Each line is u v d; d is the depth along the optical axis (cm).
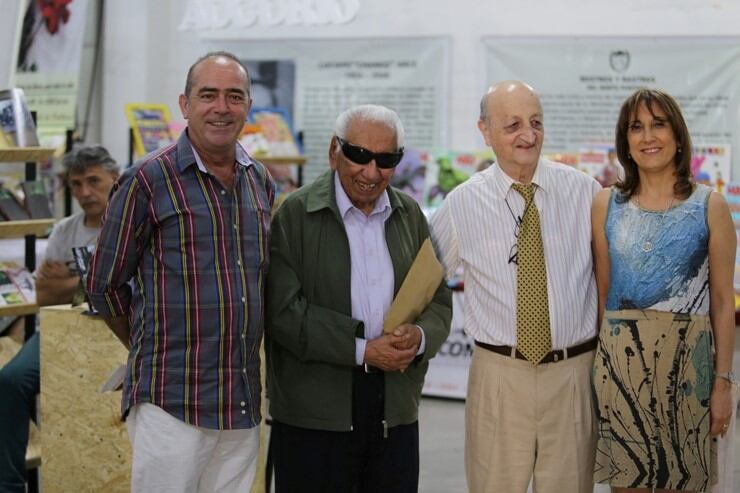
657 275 278
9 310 397
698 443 281
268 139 655
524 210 290
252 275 260
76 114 754
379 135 267
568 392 290
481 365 297
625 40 655
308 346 271
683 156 279
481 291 297
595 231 292
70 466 354
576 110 665
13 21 715
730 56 642
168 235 252
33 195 416
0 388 374
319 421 276
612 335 283
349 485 282
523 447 292
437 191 636
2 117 411
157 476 252
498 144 286
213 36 729
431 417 568
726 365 282
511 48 673
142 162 256
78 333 347
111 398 346
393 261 282
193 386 252
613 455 284
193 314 252
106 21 754
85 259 351
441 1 684
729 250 279
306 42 709
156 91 746
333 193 281
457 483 450
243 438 266
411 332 275
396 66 695
